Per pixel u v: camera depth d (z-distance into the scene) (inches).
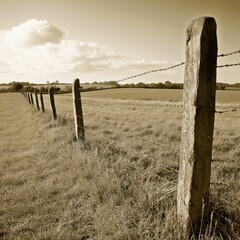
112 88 3499.0
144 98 1765.5
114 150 214.8
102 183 146.3
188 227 95.0
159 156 194.1
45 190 154.9
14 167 202.2
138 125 367.9
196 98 84.3
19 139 308.7
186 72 88.3
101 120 444.1
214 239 91.3
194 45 82.8
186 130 91.0
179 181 98.5
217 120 414.0
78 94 243.9
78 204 138.1
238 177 155.2
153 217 112.0
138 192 131.2
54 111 404.2
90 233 112.3
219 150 225.1
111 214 116.9
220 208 110.0
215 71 84.1
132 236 101.5
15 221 126.3
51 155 227.0
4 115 602.5
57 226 118.3
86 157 192.9
